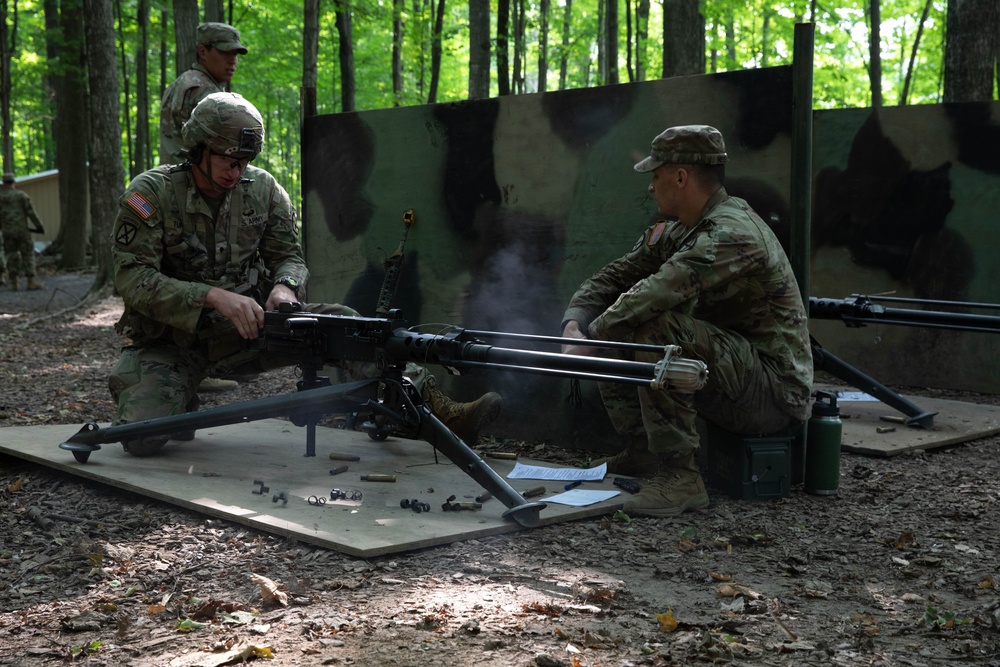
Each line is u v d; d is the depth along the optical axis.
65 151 22.09
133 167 23.17
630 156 4.92
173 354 4.82
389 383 4.02
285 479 4.34
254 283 4.90
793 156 4.33
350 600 2.98
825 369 6.17
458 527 3.62
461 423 4.67
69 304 15.08
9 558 3.46
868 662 2.58
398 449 5.05
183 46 12.81
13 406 7.00
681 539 3.62
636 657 2.58
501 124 5.42
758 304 4.11
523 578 3.20
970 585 3.22
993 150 7.62
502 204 5.45
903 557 3.54
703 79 4.61
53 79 24.00
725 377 3.95
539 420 5.48
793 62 4.31
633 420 4.55
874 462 5.23
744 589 3.12
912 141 7.88
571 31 25.64
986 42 10.61
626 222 4.96
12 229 16.86
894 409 6.63
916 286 7.97
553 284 5.28
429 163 5.76
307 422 4.62
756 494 4.27
